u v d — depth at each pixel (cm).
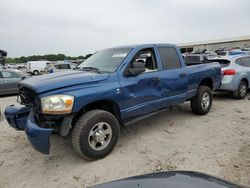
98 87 367
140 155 385
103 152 372
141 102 432
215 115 600
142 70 409
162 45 500
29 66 3159
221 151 389
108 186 201
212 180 195
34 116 355
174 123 540
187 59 812
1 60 1766
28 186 313
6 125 574
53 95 329
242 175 315
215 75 623
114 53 460
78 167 354
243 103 738
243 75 785
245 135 455
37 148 328
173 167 342
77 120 358
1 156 399
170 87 486
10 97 1126
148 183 192
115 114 410
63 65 2017
